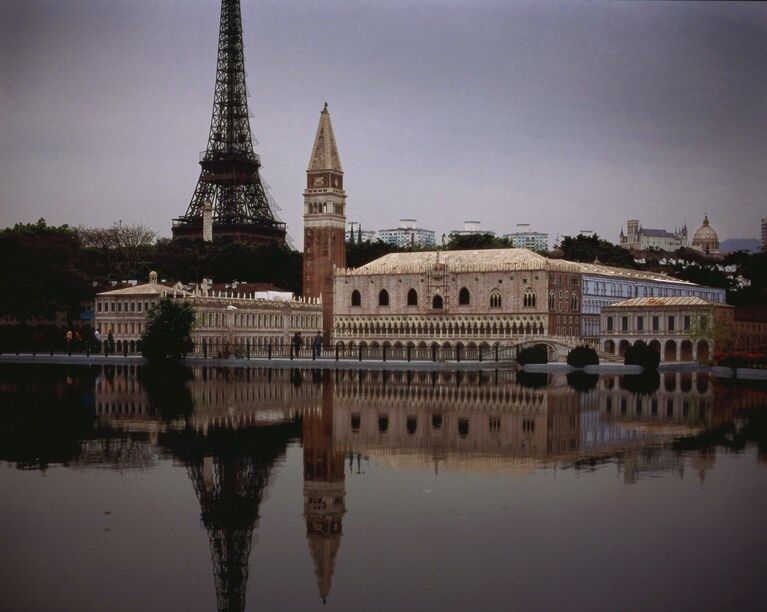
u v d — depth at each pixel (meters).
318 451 76.19
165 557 48.56
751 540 50.38
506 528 52.78
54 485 63.25
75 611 41.44
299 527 53.44
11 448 77.19
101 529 53.09
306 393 126.19
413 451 76.19
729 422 93.19
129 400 114.75
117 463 70.81
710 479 64.56
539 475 66.31
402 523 54.06
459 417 97.75
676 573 45.59
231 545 50.25
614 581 44.72
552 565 46.91
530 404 111.06
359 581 44.97
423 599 42.75
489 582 44.69
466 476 66.19
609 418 96.62
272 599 42.88
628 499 58.81
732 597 42.78
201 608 41.78
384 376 164.38
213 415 99.31
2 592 43.84
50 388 132.25
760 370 165.25
